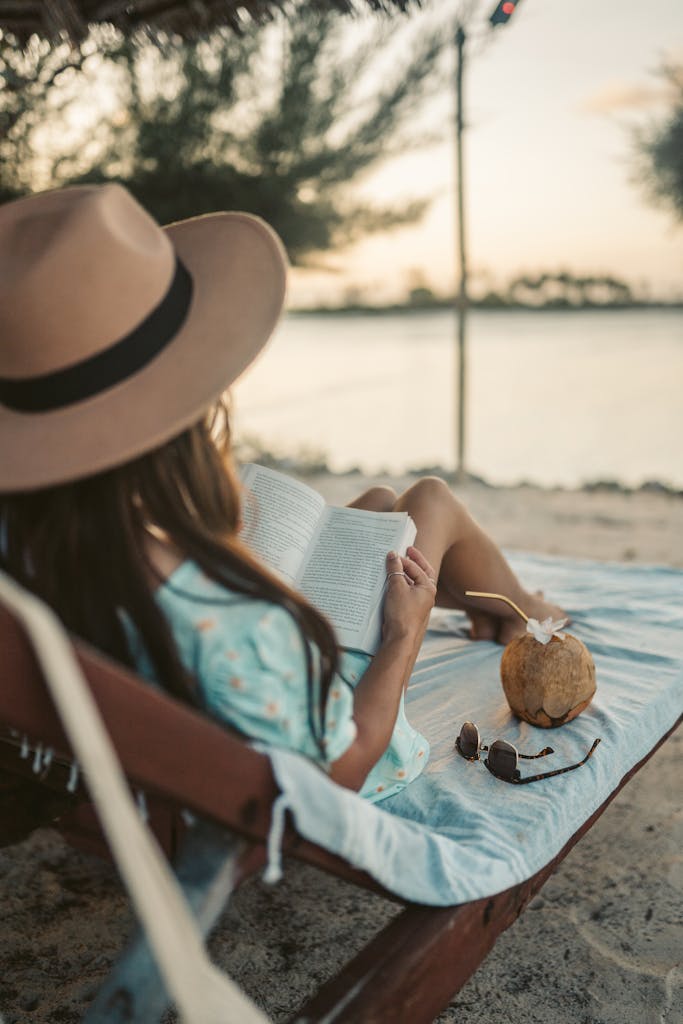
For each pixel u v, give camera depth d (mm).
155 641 1115
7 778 1729
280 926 2037
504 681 1967
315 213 8930
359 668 1612
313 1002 1126
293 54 7832
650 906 2080
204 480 1173
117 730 1022
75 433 1088
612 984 1826
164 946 848
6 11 2387
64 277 1067
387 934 1258
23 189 6840
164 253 1186
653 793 2594
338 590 1730
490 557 2311
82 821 1992
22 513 1142
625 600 2758
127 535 1109
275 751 1166
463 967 1327
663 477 8039
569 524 5777
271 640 1144
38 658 992
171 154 7742
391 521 1827
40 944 1954
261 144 8164
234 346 1171
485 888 1359
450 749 1845
